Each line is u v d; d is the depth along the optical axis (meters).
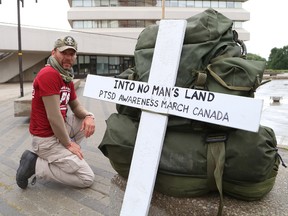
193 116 1.55
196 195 1.70
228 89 1.53
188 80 1.67
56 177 3.02
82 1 42.06
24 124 6.69
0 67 25.41
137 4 42.84
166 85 1.68
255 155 1.51
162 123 1.66
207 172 1.59
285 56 67.75
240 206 1.66
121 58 35.75
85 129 3.15
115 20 42.41
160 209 1.83
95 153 4.38
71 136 3.39
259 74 1.55
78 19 41.91
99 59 33.53
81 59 31.94
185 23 1.69
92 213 2.63
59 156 2.93
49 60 2.89
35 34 24.42
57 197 2.94
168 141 1.70
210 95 1.52
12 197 2.95
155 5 43.91
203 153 1.60
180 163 1.64
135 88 1.81
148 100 1.73
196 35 1.71
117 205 2.15
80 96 13.55
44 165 2.99
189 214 1.69
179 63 1.69
